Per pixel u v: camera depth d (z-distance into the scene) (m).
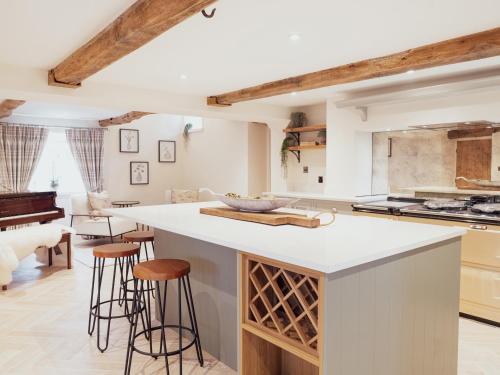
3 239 4.14
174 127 8.21
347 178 4.86
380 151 4.88
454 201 3.96
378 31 2.70
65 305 3.65
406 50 3.11
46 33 2.79
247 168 6.65
